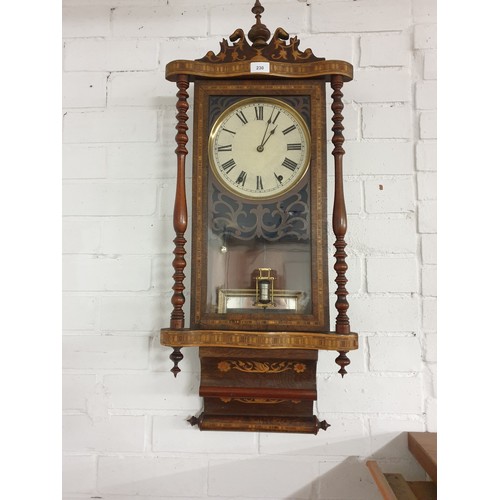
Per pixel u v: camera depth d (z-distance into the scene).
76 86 1.12
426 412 1.03
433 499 0.91
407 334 1.04
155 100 1.12
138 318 1.08
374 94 1.09
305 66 0.96
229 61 0.97
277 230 0.95
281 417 0.98
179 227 0.94
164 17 1.13
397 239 1.06
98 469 1.05
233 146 0.98
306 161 0.96
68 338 1.08
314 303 0.92
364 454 1.03
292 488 1.03
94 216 1.10
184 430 1.05
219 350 0.97
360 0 1.11
